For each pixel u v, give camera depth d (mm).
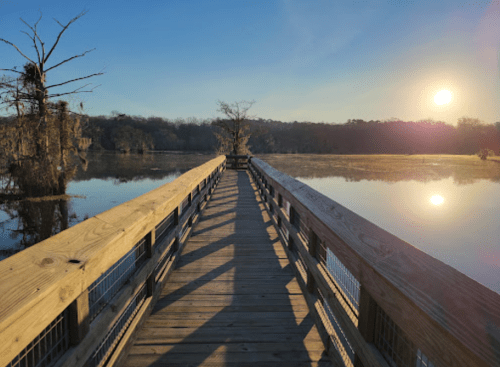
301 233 2865
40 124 16062
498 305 767
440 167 52156
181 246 3666
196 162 45938
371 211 19125
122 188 20969
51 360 1109
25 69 16016
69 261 1173
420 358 966
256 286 2824
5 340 786
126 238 1665
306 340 2033
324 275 1978
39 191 16141
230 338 2041
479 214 17984
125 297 1728
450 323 752
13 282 964
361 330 1356
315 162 56219
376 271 1119
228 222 5156
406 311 925
